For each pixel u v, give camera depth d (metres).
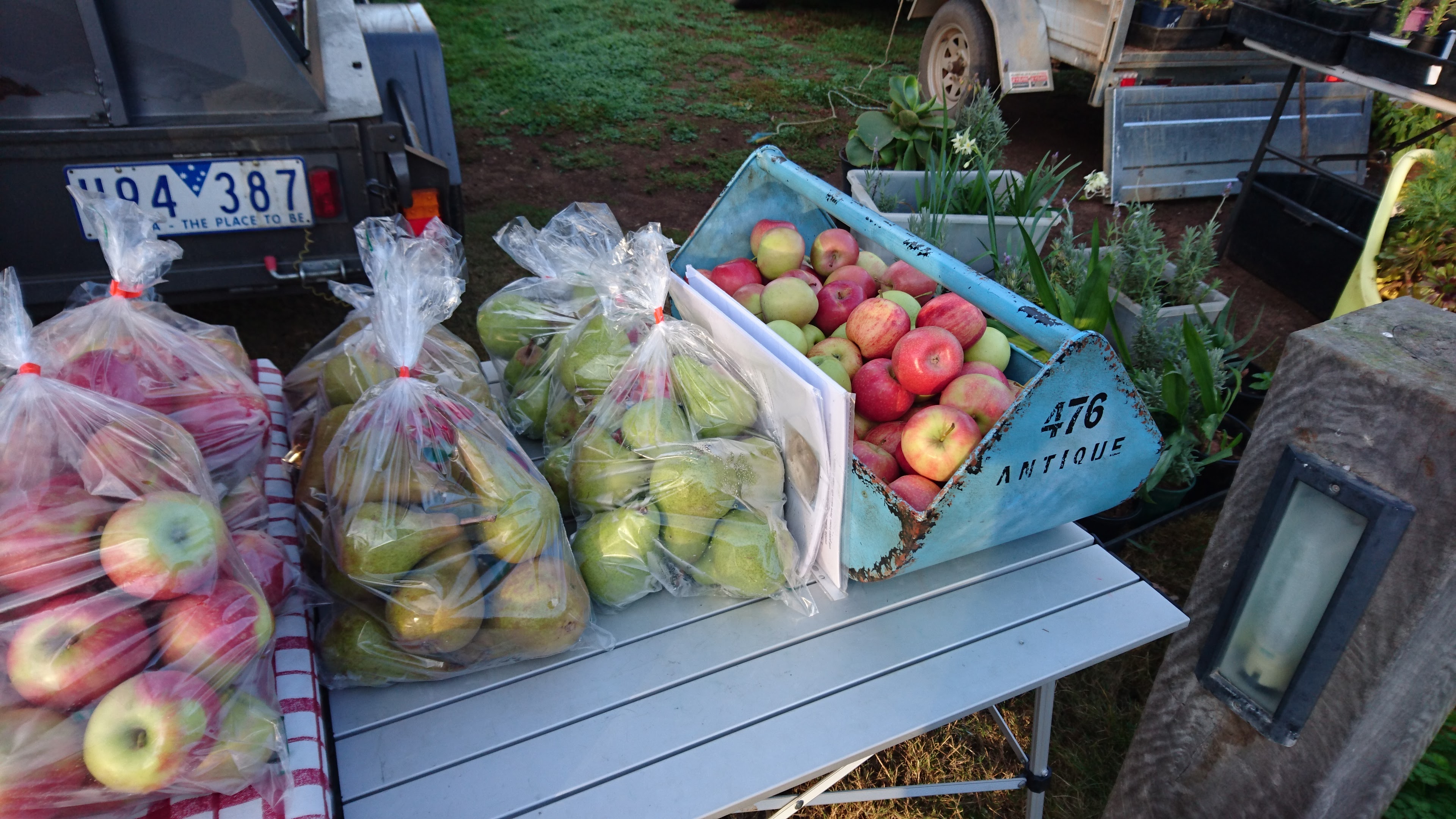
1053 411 1.25
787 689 1.29
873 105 6.12
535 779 1.15
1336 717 1.20
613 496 1.35
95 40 2.29
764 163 1.91
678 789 1.14
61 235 2.45
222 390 1.33
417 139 3.03
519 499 1.22
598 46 7.01
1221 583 1.30
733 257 2.02
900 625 1.41
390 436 1.22
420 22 3.66
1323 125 5.05
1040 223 2.96
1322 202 4.06
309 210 2.64
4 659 0.85
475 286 3.91
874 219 1.64
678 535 1.33
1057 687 2.28
